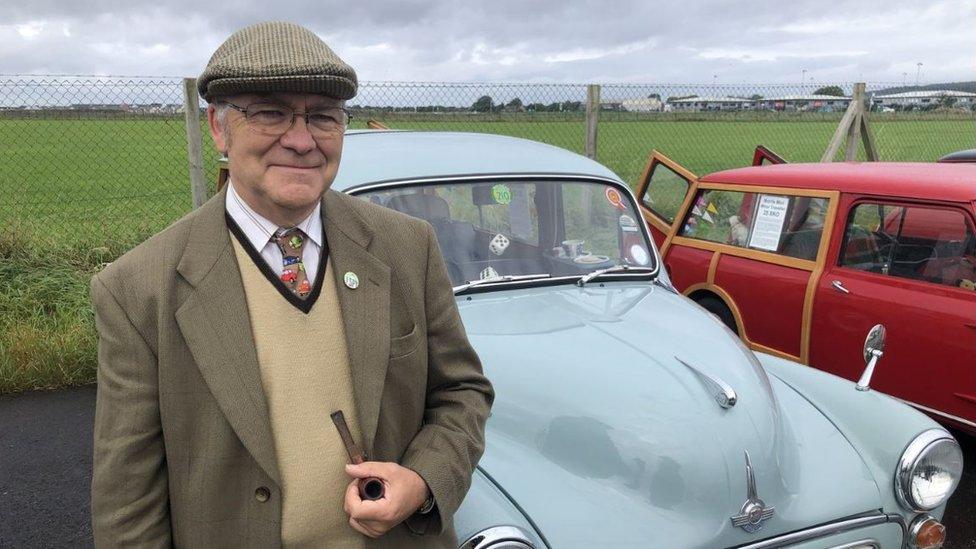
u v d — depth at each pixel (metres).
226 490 1.38
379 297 1.48
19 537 3.31
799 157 14.55
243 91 1.34
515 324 2.78
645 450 2.21
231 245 1.42
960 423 3.87
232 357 1.35
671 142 15.13
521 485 2.12
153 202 10.07
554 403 2.35
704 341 2.72
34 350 5.00
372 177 3.06
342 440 1.43
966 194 3.94
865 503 2.38
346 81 1.38
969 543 3.38
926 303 3.98
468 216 3.15
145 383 1.35
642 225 3.56
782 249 4.88
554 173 3.39
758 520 2.21
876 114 10.24
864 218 4.43
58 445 4.16
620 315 2.90
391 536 1.50
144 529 1.37
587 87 8.12
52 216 8.66
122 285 1.35
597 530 2.04
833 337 4.47
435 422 1.60
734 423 2.31
